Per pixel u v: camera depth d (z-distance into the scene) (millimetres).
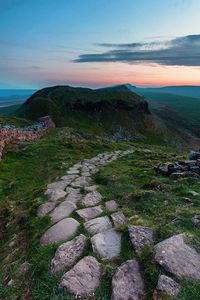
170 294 6281
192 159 19281
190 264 7055
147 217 10234
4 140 26438
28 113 113125
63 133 44188
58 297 6738
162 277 6688
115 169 19672
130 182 15328
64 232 9555
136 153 29750
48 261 8062
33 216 11492
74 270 7383
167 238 8070
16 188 16656
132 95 176000
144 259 7422
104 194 13562
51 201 12625
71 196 13195
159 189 13398
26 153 24984
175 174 15477
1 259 9414
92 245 8297
